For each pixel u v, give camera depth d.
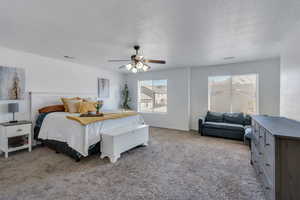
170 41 2.78
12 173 2.27
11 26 2.18
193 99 5.41
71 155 2.77
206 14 1.86
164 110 5.94
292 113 2.25
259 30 2.30
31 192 1.82
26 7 1.70
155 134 4.76
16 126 2.97
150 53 3.55
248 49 3.22
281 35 2.48
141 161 2.73
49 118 3.24
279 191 1.21
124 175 2.24
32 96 3.55
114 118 3.19
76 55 3.71
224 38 2.63
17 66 3.32
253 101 4.51
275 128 1.50
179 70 5.47
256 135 2.14
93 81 5.16
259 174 1.94
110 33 2.43
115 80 6.15
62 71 4.22
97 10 1.78
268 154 1.46
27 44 2.94
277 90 4.08
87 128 2.66
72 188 1.91
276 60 4.07
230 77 4.83
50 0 1.58
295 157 1.17
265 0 1.58
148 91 6.31
